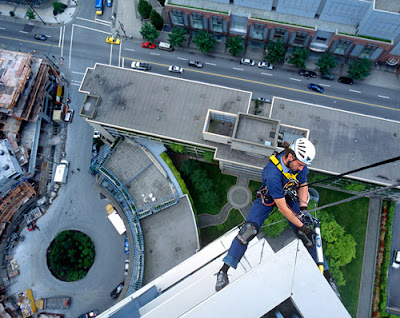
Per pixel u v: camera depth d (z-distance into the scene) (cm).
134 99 6744
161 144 7294
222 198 7500
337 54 8112
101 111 6700
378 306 6781
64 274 7444
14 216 7719
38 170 7938
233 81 8281
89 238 7594
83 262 7438
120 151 7369
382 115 7862
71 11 9012
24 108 7462
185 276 2862
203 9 7675
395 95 7969
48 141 8212
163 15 8856
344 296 6869
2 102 7094
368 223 7188
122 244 7575
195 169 7388
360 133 6362
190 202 7050
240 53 8450
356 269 6994
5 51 7481
